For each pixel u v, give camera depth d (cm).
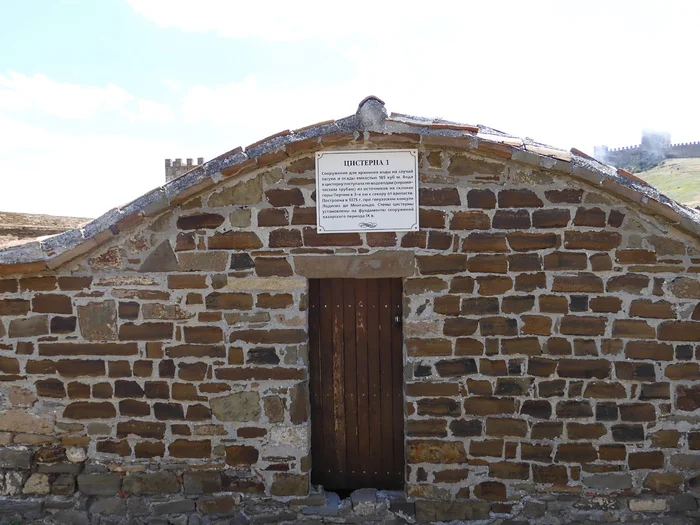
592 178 507
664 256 521
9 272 528
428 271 535
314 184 535
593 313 528
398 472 569
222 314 542
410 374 539
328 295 562
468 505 538
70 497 551
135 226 537
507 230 530
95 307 543
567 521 533
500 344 533
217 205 539
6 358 546
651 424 528
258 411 543
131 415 546
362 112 516
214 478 546
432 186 532
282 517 545
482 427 537
